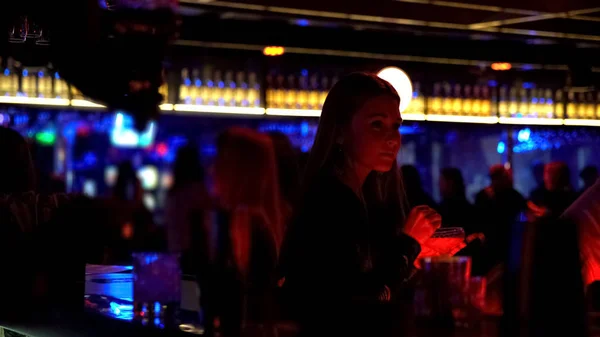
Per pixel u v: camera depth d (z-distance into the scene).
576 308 1.11
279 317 1.32
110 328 1.47
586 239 1.50
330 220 1.47
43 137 7.74
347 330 1.22
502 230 1.26
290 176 2.56
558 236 1.12
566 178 5.86
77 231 2.52
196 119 8.07
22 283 2.02
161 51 1.99
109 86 1.99
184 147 5.07
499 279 1.34
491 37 6.60
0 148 2.60
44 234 2.42
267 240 2.22
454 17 5.69
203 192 4.95
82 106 6.23
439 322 1.24
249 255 2.18
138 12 1.92
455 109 7.45
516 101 7.66
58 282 2.12
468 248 2.30
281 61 6.77
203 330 1.28
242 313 1.35
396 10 5.39
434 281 1.25
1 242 2.33
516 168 8.23
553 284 1.11
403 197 1.80
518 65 7.32
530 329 1.13
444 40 6.84
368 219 1.65
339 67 6.95
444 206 5.42
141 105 2.01
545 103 7.77
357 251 1.48
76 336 1.60
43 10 1.93
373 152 1.55
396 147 1.57
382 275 1.44
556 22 5.95
